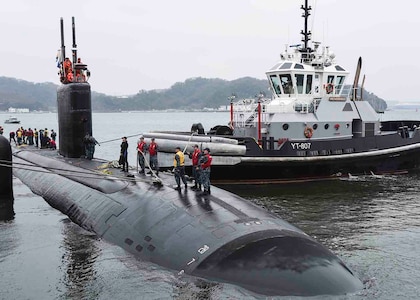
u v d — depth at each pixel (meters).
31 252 15.11
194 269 12.03
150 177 18.91
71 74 24.00
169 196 15.70
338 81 33.81
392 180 30.25
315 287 10.88
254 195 25.66
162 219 14.42
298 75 32.31
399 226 19.03
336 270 11.54
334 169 30.58
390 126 41.09
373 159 31.72
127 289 11.89
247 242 12.08
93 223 16.89
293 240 12.16
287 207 22.77
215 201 14.88
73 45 23.70
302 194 25.86
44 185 23.67
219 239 12.50
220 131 32.56
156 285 11.92
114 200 17.19
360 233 18.02
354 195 25.55
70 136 24.61
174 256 12.78
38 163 27.67
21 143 40.06
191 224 13.51
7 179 22.62
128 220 15.45
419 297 11.56
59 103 25.22
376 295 11.41
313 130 31.66
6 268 13.80
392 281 12.62
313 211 21.86
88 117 24.47
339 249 15.90
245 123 32.66
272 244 11.91
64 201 20.27
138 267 13.05
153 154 19.67
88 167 22.34
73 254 14.67
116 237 15.17
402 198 24.70
